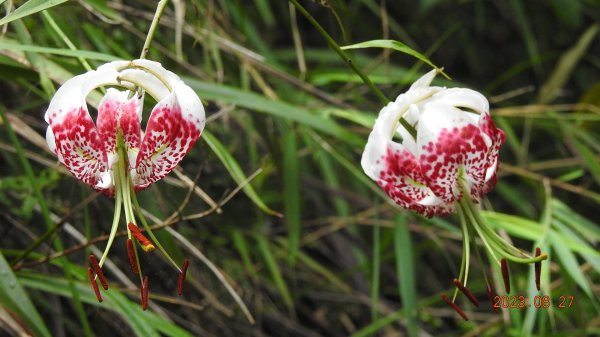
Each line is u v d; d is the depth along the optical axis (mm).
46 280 1142
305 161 1533
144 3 1299
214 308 1358
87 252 1212
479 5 1992
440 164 999
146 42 1000
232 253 1439
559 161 1479
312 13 1835
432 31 2035
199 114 971
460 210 1036
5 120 1118
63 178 1248
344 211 1481
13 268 1138
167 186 1262
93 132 966
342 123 1500
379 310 1525
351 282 1562
